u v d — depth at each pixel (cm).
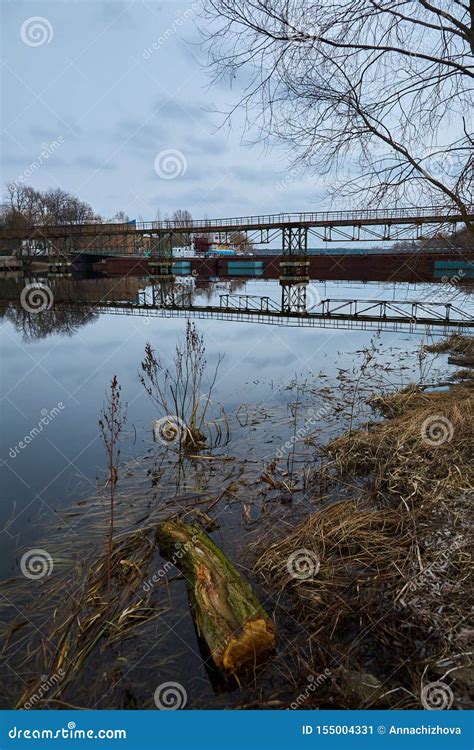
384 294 2894
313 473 543
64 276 5178
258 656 279
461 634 277
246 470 559
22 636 305
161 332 1731
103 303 2775
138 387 948
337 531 399
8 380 1019
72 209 6644
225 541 408
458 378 972
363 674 264
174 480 534
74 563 379
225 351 1333
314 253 4538
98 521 443
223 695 265
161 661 287
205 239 5706
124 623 314
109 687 270
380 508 449
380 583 335
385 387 910
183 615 323
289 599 332
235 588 313
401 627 294
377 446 578
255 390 912
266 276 5097
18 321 2084
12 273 5397
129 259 5391
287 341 1512
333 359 1207
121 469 566
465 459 512
